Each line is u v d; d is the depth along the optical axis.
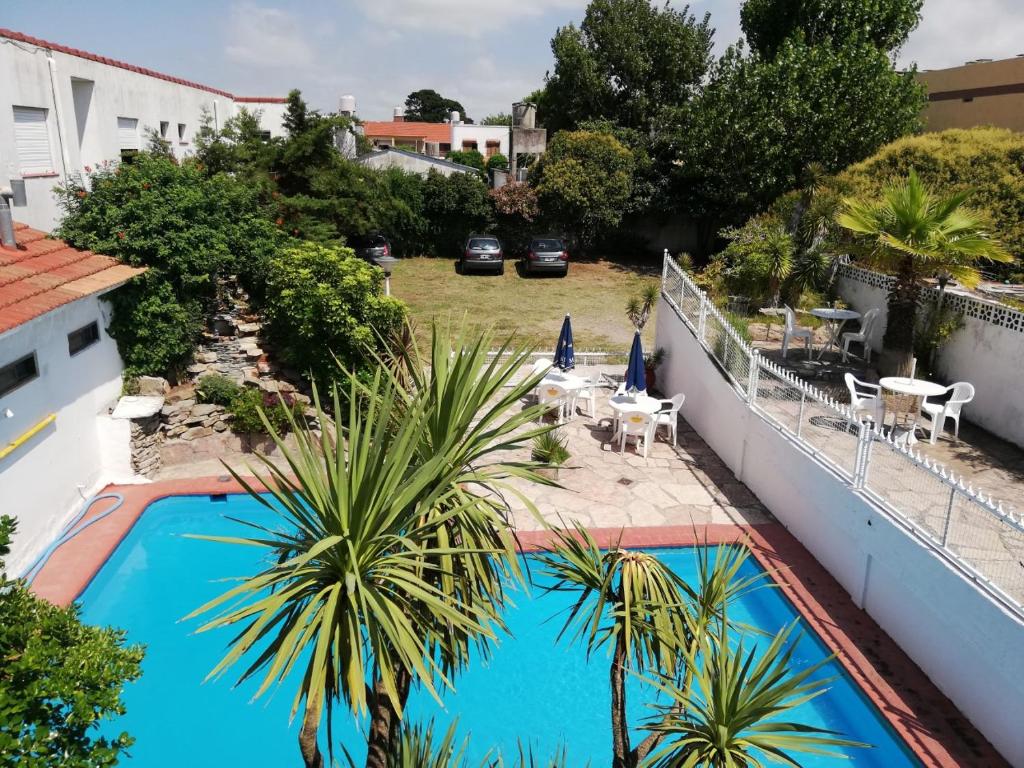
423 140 63.81
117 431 11.57
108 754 3.97
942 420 10.95
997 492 9.45
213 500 11.57
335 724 7.77
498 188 31.27
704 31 36.94
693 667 4.66
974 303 12.17
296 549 4.14
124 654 4.36
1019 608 6.59
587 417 15.10
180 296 13.03
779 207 20.84
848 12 26.78
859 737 7.33
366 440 3.85
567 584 9.88
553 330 20.98
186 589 9.67
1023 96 23.16
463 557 4.54
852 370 14.18
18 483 9.30
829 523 9.62
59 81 14.26
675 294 16.09
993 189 17.00
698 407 14.41
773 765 6.48
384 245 27.50
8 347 9.05
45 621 4.32
